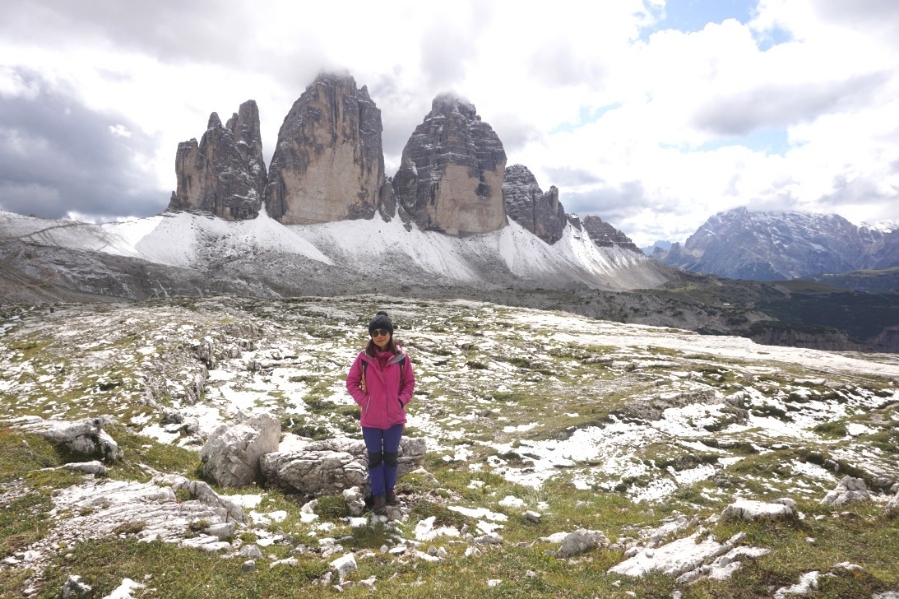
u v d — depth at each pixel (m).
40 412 24.36
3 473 10.82
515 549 10.17
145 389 29.08
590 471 25.55
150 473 14.34
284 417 32.09
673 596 7.38
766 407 42.75
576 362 59.22
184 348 40.59
